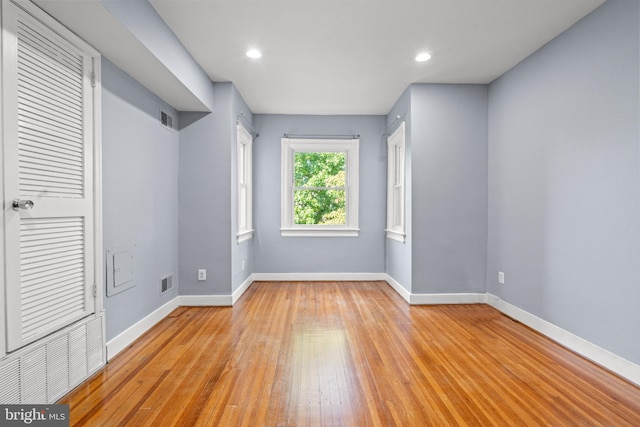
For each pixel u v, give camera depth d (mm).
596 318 2393
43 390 1800
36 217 1786
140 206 2941
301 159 5176
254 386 2057
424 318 3367
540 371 2266
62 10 1812
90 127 2219
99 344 2268
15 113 1663
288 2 2316
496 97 3688
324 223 5168
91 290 2223
